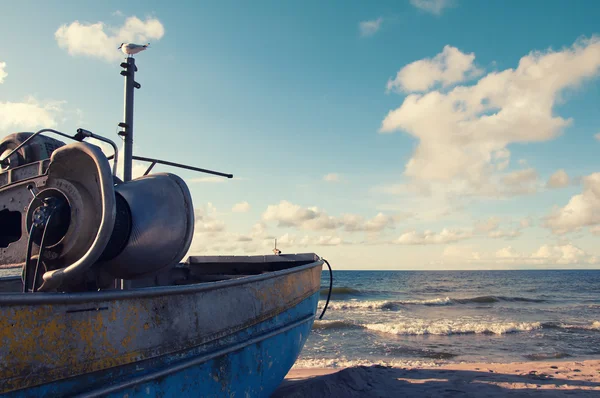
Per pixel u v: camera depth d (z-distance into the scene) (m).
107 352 2.92
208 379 3.85
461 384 7.93
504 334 18.00
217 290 4.10
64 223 3.21
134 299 3.18
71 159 3.18
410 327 18.91
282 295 5.40
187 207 3.96
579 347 15.13
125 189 3.79
